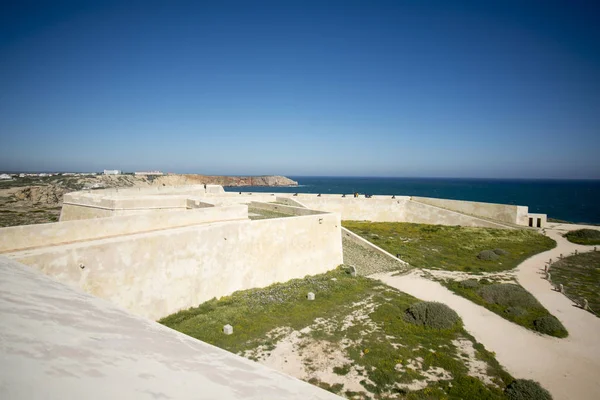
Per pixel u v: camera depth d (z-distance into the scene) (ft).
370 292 70.64
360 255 99.40
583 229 135.33
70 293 13.10
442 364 44.52
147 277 49.80
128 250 47.47
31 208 142.31
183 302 55.21
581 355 49.21
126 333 10.12
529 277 85.81
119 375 6.90
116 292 45.83
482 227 143.74
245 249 67.51
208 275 59.77
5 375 5.12
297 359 44.21
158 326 12.60
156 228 57.16
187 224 62.34
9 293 10.55
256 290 68.03
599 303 69.26
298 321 54.80
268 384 9.52
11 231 40.01
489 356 47.52
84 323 9.75
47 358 6.57
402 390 38.73
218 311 55.31
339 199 160.76
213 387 7.95
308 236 82.17
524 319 60.39
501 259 101.81
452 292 73.36
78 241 46.42
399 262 94.17
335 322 55.21
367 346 47.85
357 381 40.22
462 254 106.63
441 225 153.58
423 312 57.11
